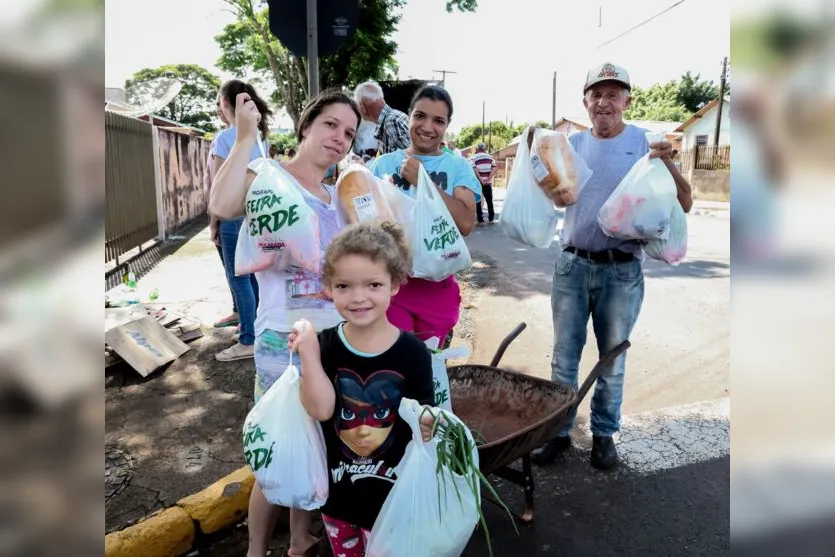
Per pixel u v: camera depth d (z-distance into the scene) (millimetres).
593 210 3109
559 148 3041
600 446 3324
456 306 3023
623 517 2910
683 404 4129
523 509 2980
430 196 2742
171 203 11070
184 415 3674
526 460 2791
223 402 3842
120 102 8539
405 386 1935
